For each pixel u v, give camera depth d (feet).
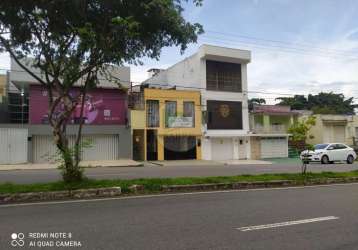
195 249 18.34
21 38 37.27
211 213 27.04
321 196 36.06
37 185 35.53
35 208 28.50
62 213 26.58
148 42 39.27
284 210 28.45
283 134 131.44
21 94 104.83
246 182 43.16
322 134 153.89
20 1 33.65
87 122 100.68
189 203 31.22
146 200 32.65
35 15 34.42
